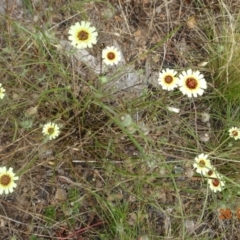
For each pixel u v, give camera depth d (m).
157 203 0.55
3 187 0.48
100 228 0.56
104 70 0.58
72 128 0.57
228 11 0.62
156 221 0.58
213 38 0.65
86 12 0.62
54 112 0.57
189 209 0.59
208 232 0.59
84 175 0.57
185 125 0.61
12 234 0.54
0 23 0.59
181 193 0.59
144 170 0.56
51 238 0.55
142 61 0.63
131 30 0.64
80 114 0.58
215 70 0.64
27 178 0.55
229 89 0.62
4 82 0.56
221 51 0.62
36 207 0.55
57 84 0.58
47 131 0.53
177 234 0.58
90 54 0.61
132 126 0.51
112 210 0.54
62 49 0.55
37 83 0.56
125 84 0.61
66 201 0.56
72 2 0.60
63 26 0.61
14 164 0.55
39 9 0.60
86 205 0.56
